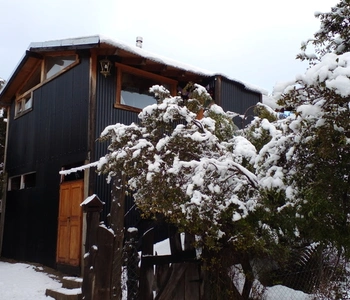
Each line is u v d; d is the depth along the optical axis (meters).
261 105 4.64
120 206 3.81
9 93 10.68
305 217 2.90
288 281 4.06
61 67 8.69
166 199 3.29
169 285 3.66
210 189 3.24
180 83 8.70
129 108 7.77
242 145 3.60
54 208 8.01
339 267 3.69
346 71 2.44
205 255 3.73
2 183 10.48
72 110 7.82
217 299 3.62
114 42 7.02
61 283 6.41
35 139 9.21
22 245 9.19
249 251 3.63
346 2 3.45
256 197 3.27
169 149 3.52
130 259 3.67
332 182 2.70
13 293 5.95
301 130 2.81
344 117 2.52
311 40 3.67
